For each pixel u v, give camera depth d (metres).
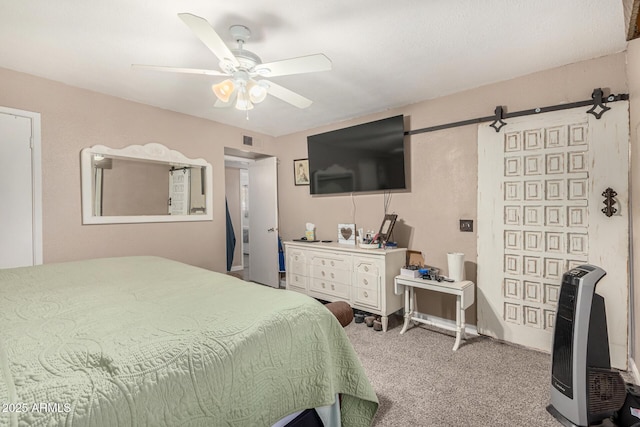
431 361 2.20
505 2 1.57
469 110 2.71
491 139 2.57
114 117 2.81
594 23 1.75
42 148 2.42
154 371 0.74
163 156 3.15
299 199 4.19
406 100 3.00
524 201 2.42
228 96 1.88
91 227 2.69
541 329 2.35
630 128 1.97
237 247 6.01
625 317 2.01
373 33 1.84
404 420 1.56
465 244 2.73
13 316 1.03
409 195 3.09
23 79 2.34
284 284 4.44
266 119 3.61
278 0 1.53
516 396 1.76
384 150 3.14
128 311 1.07
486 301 2.60
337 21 1.72
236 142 3.90
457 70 2.35
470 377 1.98
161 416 0.71
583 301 1.47
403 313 3.16
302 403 1.06
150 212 3.09
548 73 2.32
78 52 2.04
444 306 2.88
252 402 0.90
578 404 1.46
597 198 2.12
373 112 3.35
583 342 1.46
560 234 2.26
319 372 1.12
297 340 1.07
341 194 3.68
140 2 1.53
